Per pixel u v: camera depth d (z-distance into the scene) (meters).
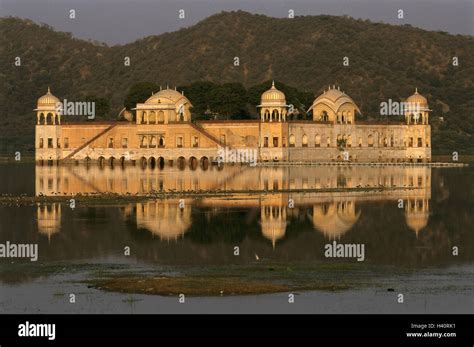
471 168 183.00
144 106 190.50
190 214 99.06
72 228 89.44
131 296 63.19
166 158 189.12
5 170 170.62
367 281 67.75
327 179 144.12
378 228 89.62
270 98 188.50
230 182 137.38
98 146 193.88
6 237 84.69
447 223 93.25
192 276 68.69
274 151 185.12
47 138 197.62
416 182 140.88
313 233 86.38
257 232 86.94
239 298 62.69
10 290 65.31
